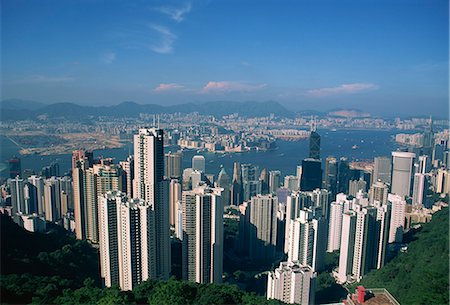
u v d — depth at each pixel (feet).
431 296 71.36
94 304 63.72
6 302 64.03
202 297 68.18
